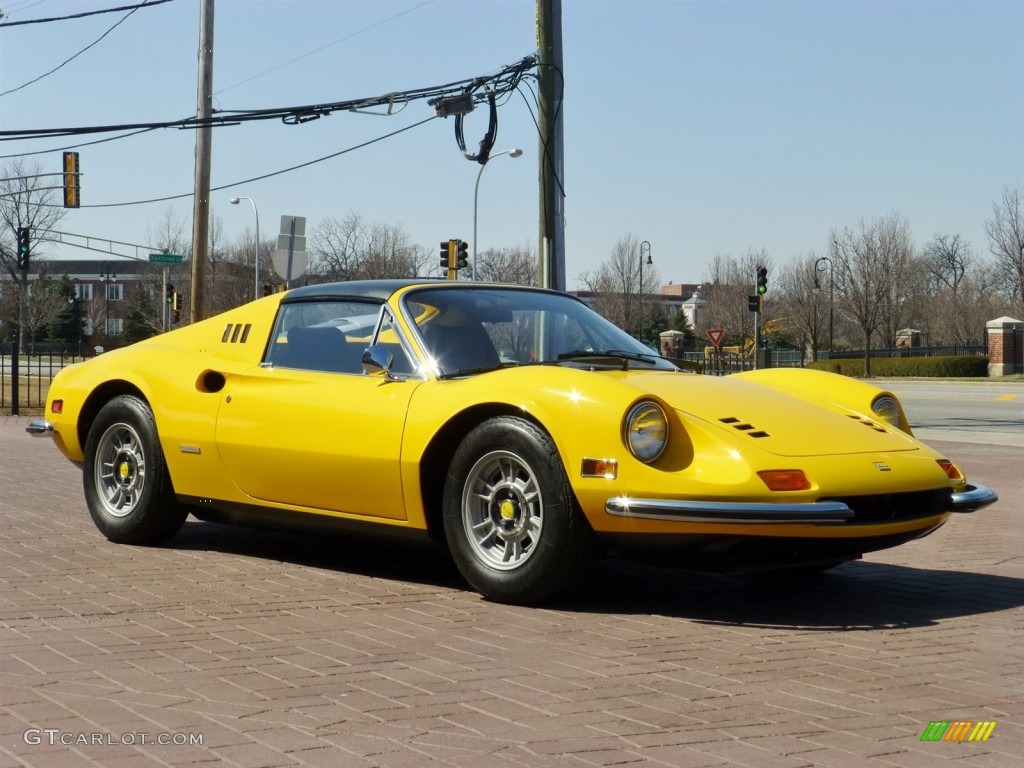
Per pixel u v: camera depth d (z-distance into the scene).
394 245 58.69
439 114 15.50
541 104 13.41
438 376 5.10
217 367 5.89
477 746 2.98
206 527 7.03
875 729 3.21
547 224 13.39
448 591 5.12
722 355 28.33
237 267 62.91
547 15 13.34
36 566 5.62
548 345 5.55
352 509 5.30
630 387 4.57
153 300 68.94
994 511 8.60
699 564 4.55
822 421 4.90
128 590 5.06
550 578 4.66
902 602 5.11
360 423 5.17
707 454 4.45
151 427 6.11
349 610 4.70
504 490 4.82
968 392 32.25
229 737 3.03
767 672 3.82
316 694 3.45
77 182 28.66
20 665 3.74
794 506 4.30
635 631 4.41
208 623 4.42
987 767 2.91
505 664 3.85
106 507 6.38
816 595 5.23
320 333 5.63
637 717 3.27
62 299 76.62
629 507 4.38
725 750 2.99
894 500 4.69
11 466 10.58
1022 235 58.66
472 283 5.81
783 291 74.44
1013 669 3.93
